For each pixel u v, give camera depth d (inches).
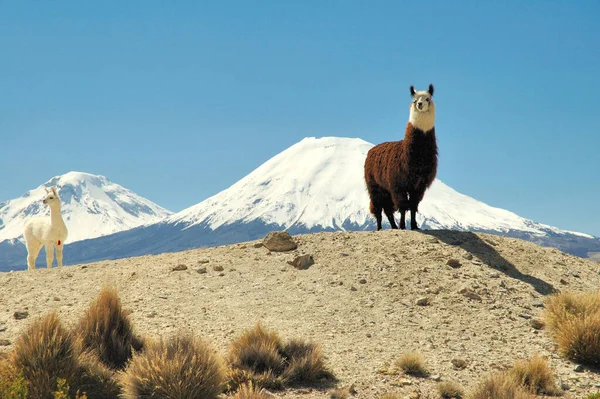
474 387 1336.1
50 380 1111.0
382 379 1366.9
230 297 1990.7
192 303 1935.3
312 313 1847.9
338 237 2586.1
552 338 1679.4
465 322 1793.8
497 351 1585.9
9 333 1620.3
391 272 2164.1
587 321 1550.2
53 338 1177.4
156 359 1156.5
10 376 1099.9
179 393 1111.0
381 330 1715.1
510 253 2436.0
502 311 1881.2
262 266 2297.0
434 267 2203.5
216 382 1175.6
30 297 2027.6
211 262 2361.0
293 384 1323.8
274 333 1456.7
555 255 2529.5
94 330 1396.4
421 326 1754.4
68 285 2183.8
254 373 1322.6
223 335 1625.2
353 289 2034.9
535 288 2089.1
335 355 1514.5
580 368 1477.6
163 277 2214.6
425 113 2407.7
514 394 1190.3
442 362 1493.6
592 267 2463.1
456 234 2586.1
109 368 1298.0
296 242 2556.6
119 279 2234.3
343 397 1239.5
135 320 1753.2
